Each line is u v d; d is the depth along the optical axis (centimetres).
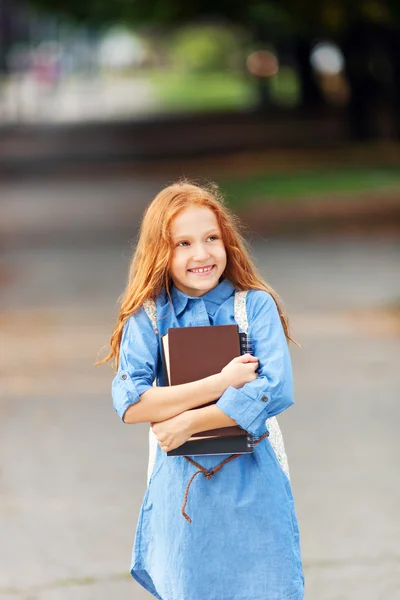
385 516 611
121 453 750
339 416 830
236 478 362
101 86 8775
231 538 360
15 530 602
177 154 3616
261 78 5581
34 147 3956
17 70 5903
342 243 1891
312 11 3338
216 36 10550
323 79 5047
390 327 1178
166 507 366
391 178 2648
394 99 3509
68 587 524
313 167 2961
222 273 389
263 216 2173
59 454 749
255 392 352
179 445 353
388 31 3347
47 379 977
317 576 529
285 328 394
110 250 1891
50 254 1855
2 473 706
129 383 360
